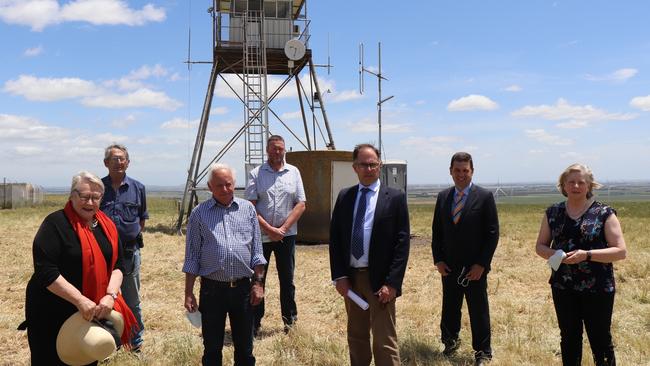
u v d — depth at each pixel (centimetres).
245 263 527
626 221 2936
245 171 1941
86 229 474
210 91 2105
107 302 468
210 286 523
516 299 973
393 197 539
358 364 556
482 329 636
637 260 1388
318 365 646
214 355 518
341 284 544
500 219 3222
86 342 447
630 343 705
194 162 2173
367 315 555
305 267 1340
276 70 2244
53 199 5881
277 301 995
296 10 2247
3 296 1020
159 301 994
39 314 462
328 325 835
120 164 654
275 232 744
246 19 1998
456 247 644
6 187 4288
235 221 532
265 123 1972
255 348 717
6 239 1930
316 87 2089
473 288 638
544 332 767
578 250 514
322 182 1758
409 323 833
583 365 614
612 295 520
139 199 682
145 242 1827
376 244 533
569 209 539
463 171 637
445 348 678
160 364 646
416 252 1620
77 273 462
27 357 676
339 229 554
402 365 640
